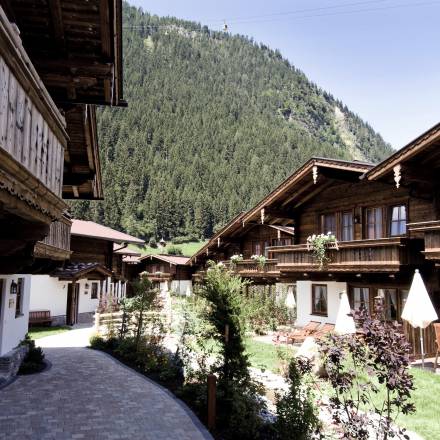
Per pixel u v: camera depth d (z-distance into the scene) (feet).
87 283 90.27
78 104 25.99
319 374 33.42
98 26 19.67
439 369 36.76
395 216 47.52
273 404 27.71
